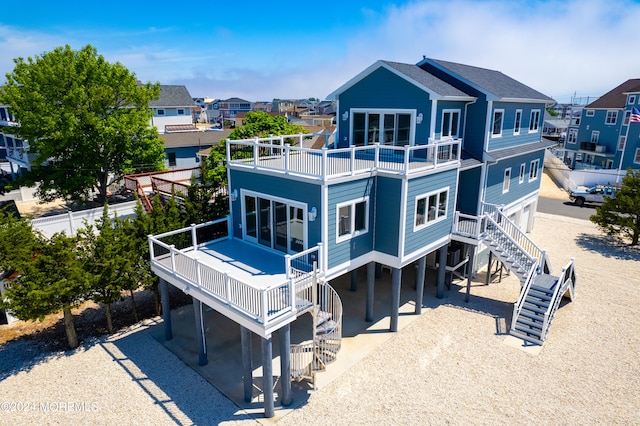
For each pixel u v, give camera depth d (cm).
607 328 1528
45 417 1109
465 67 2155
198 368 1323
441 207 1602
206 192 1794
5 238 1364
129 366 1333
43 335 1522
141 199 2353
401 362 1338
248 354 1137
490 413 1116
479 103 1819
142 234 1530
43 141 2548
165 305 1445
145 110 2880
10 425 1079
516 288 1892
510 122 2034
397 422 1089
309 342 1470
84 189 3055
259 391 1223
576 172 4209
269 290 1020
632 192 2361
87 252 1420
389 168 1396
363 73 1805
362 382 1247
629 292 1825
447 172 1570
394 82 1733
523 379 1248
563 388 1208
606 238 2578
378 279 1977
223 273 1117
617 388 1205
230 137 2931
